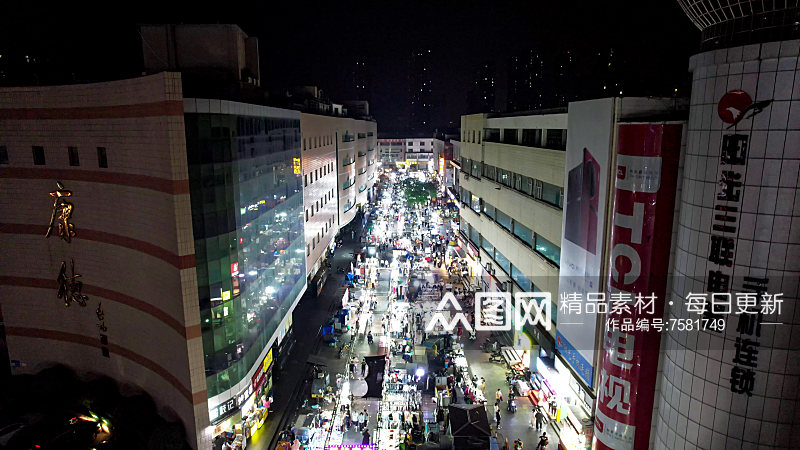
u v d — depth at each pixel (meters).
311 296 51.38
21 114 27.02
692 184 17.92
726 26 16.42
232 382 26.30
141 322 26.25
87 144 25.86
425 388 32.72
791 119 14.80
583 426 23.91
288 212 37.84
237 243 26.11
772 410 16.34
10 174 28.02
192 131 22.86
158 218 23.09
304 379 35.44
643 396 20.97
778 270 15.59
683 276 18.58
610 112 21.61
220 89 30.56
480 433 23.50
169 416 25.62
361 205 87.88
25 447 25.70
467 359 36.94
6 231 28.91
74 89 25.59
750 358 16.47
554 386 28.34
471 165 54.84
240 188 26.52
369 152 100.81
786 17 14.80
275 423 30.14
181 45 32.34
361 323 42.66
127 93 23.34
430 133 184.12
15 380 30.12
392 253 65.31
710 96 16.80
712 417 17.70
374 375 30.94
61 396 28.80
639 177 19.73
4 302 30.05
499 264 42.88
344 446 26.28
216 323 24.95
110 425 26.66
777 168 15.21
